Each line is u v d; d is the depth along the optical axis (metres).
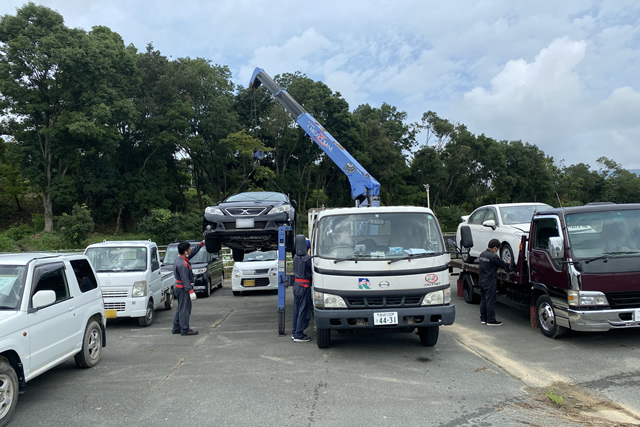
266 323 9.99
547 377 5.75
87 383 5.89
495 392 5.23
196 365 6.64
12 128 35.22
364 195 11.41
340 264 6.59
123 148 42.62
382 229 6.97
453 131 60.38
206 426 4.40
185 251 9.05
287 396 5.20
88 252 10.41
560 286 7.25
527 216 10.47
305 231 17.84
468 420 4.44
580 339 7.58
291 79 48.38
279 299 8.69
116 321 10.80
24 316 5.07
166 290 12.49
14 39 32.69
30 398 5.34
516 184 64.81
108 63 35.38
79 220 31.64
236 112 46.50
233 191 49.50
